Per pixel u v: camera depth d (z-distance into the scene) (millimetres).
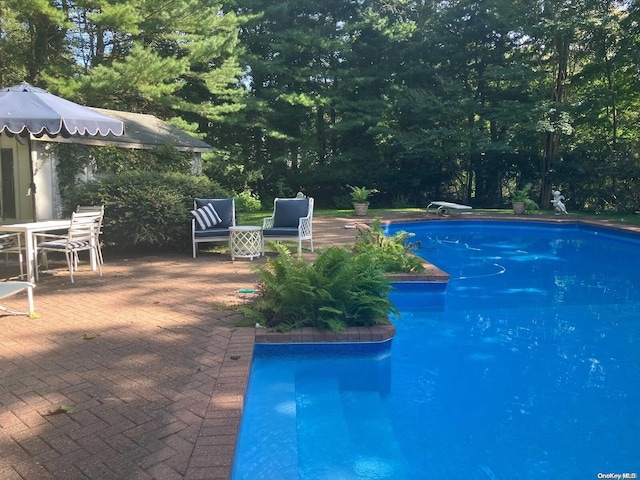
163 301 5781
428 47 22625
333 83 23438
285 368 4453
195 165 14703
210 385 3379
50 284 6691
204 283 6762
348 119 22516
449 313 6199
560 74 20266
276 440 3104
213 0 17438
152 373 3604
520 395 3848
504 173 23203
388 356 4707
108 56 17500
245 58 20672
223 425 2811
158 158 13234
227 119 20344
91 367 3729
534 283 7898
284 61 22219
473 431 3297
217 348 4148
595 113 18859
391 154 24172
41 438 2695
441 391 3941
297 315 4871
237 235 8516
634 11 17562
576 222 14750
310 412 3566
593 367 4445
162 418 2904
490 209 20484
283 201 9367
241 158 22484
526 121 19781
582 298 6926
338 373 4336
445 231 14914
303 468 2830
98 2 14195
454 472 2830
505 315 6121
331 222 14781
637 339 5215
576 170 19562
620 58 18500
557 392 3914
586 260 10023
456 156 22797
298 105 22406
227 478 2287
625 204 18438
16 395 3244
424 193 24219
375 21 21578
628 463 2926
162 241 9297
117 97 16875
